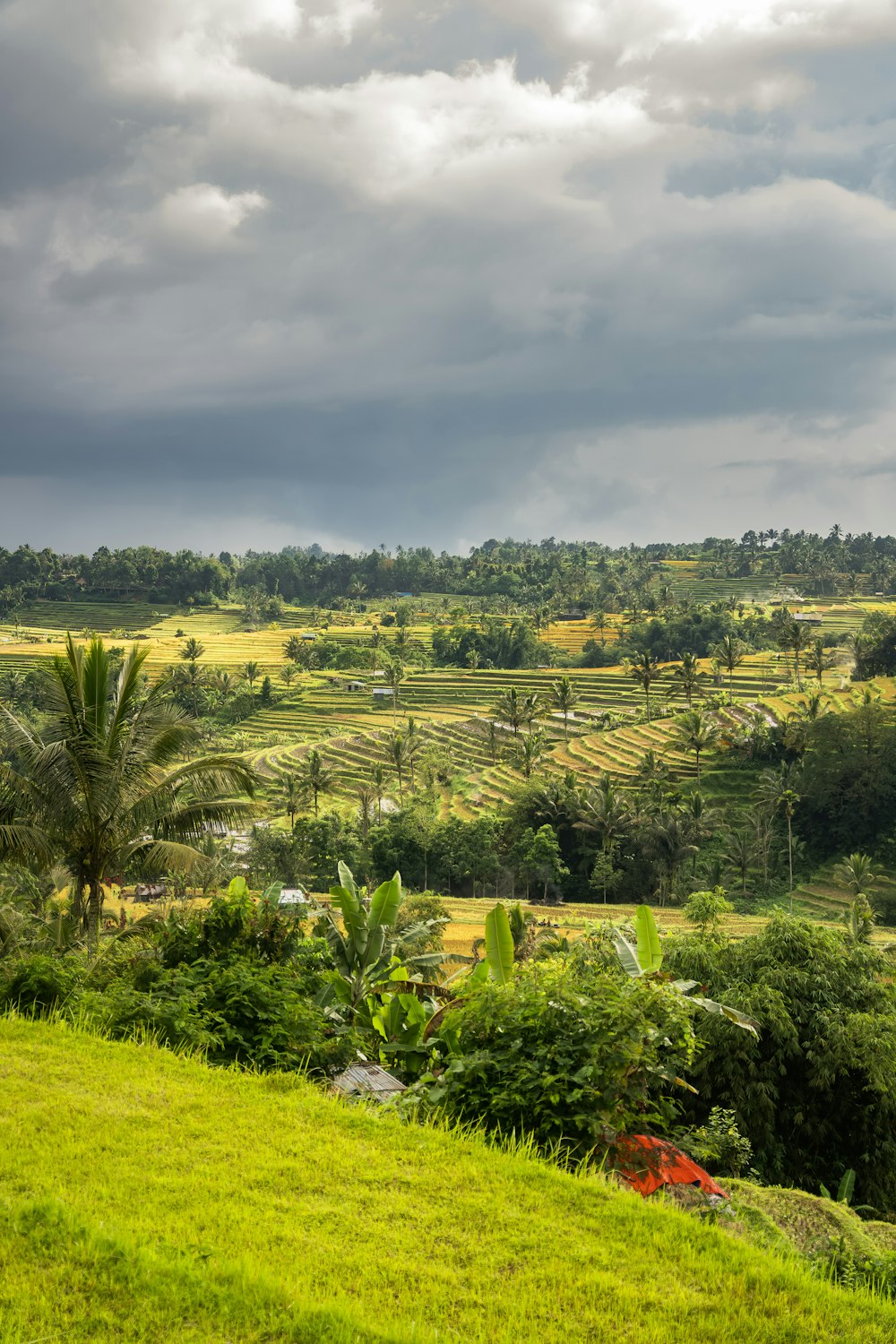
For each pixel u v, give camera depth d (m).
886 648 140.12
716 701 134.75
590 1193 7.27
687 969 19.59
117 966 13.95
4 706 20.50
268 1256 5.89
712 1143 12.32
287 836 84.19
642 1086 8.96
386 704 157.50
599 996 9.70
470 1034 9.59
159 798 20.41
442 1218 6.68
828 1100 17.59
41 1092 8.23
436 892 85.50
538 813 91.50
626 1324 5.59
